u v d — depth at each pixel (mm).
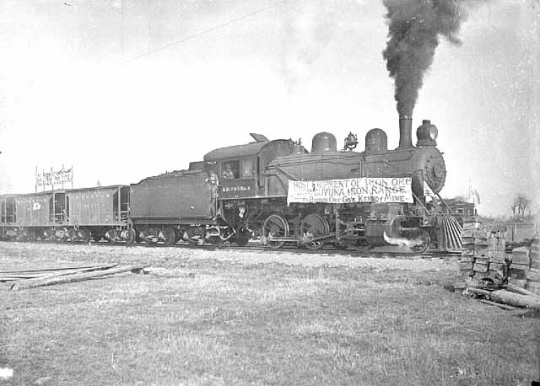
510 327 6004
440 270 10195
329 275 9844
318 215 15141
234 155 17844
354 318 6551
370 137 15227
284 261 12172
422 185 13703
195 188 18625
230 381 4453
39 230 28062
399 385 4395
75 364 4879
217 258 13273
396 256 12953
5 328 6121
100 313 6914
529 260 7320
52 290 8766
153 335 5832
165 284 9219
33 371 4711
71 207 25469
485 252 7805
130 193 21781
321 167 15602
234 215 18250
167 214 19797
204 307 7234
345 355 5113
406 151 14109
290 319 6508
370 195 13922
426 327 6094
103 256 14727
